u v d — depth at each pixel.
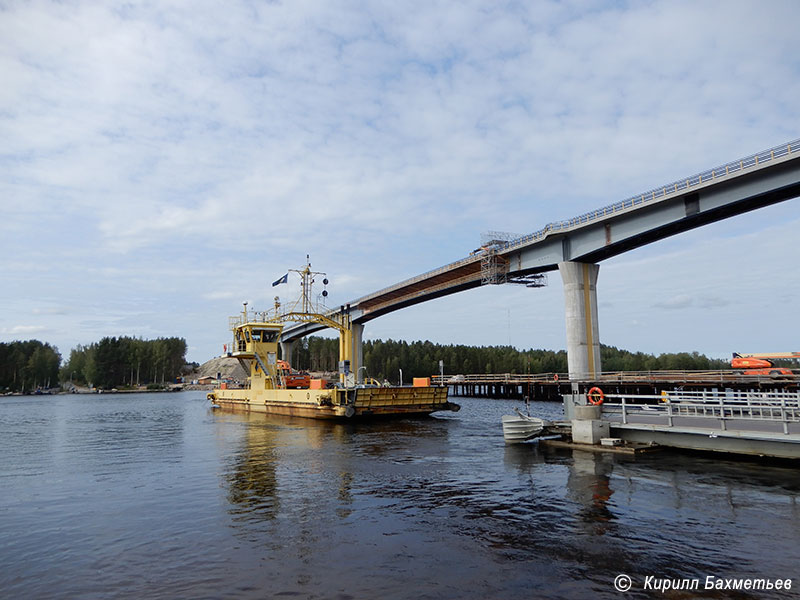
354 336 115.56
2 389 159.25
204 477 17.84
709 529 11.05
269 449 24.06
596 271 60.41
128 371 180.75
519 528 11.34
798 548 9.91
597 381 51.81
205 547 10.56
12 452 25.69
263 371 47.66
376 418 38.53
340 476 17.33
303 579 8.84
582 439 22.06
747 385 45.28
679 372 50.56
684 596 7.97
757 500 13.16
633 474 16.38
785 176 40.12
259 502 14.07
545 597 8.02
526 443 24.06
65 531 11.90
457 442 25.44
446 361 163.25
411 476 17.11
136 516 13.01
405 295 94.69
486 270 69.06
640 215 51.25
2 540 11.27
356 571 9.12
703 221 48.19
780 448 17.75
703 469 16.88
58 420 48.78
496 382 77.00
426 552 9.99
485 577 8.77
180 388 178.50
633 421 22.73
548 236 59.75
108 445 28.08
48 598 8.34
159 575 9.18
